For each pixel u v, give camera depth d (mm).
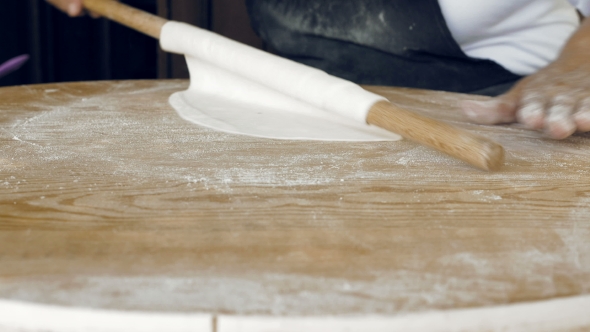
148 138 708
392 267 364
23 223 421
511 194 525
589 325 334
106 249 380
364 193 514
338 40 1453
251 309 307
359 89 751
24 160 592
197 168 579
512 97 823
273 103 929
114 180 531
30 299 311
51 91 1018
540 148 714
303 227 428
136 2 2160
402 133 650
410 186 539
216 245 391
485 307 314
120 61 2240
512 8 1334
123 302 311
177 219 437
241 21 2090
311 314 302
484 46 1436
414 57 1404
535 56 1400
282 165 601
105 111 871
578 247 405
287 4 1488
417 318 305
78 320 304
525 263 375
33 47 2047
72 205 461
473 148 573
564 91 730
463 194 521
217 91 1028
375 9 1365
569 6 1416
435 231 428
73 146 656
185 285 333
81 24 2174
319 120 848
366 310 309
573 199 517
